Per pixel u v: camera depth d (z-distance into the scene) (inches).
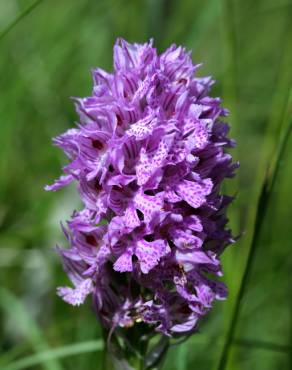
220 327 11.4
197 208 7.8
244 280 9.1
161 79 7.8
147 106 7.7
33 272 12.0
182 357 9.6
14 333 11.5
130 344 8.3
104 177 7.7
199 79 8.1
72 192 12.3
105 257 7.8
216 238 7.9
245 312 11.8
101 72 8.1
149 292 8.1
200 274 7.9
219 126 8.0
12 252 11.8
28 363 9.6
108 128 7.8
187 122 7.7
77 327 11.6
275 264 12.3
